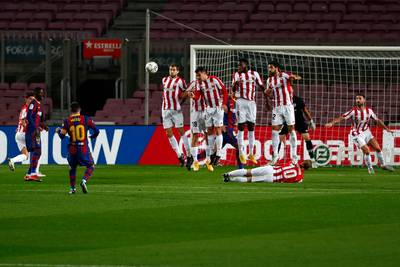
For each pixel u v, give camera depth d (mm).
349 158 75000
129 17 111000
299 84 84438
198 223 37156
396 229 35375
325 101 82438
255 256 29766
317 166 74562
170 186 53125
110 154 76500
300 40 100312
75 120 48125
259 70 87750
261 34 105062
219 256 29797
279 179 55344
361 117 66375
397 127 75250
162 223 37156
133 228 35812
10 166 64500
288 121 68062
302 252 30453
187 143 69438
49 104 93312
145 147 76188
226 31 106062
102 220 38031
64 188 52188
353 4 109250
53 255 29984
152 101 92750
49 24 107750
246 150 74875
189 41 95438
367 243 32188
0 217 38969
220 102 64875
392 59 83875
